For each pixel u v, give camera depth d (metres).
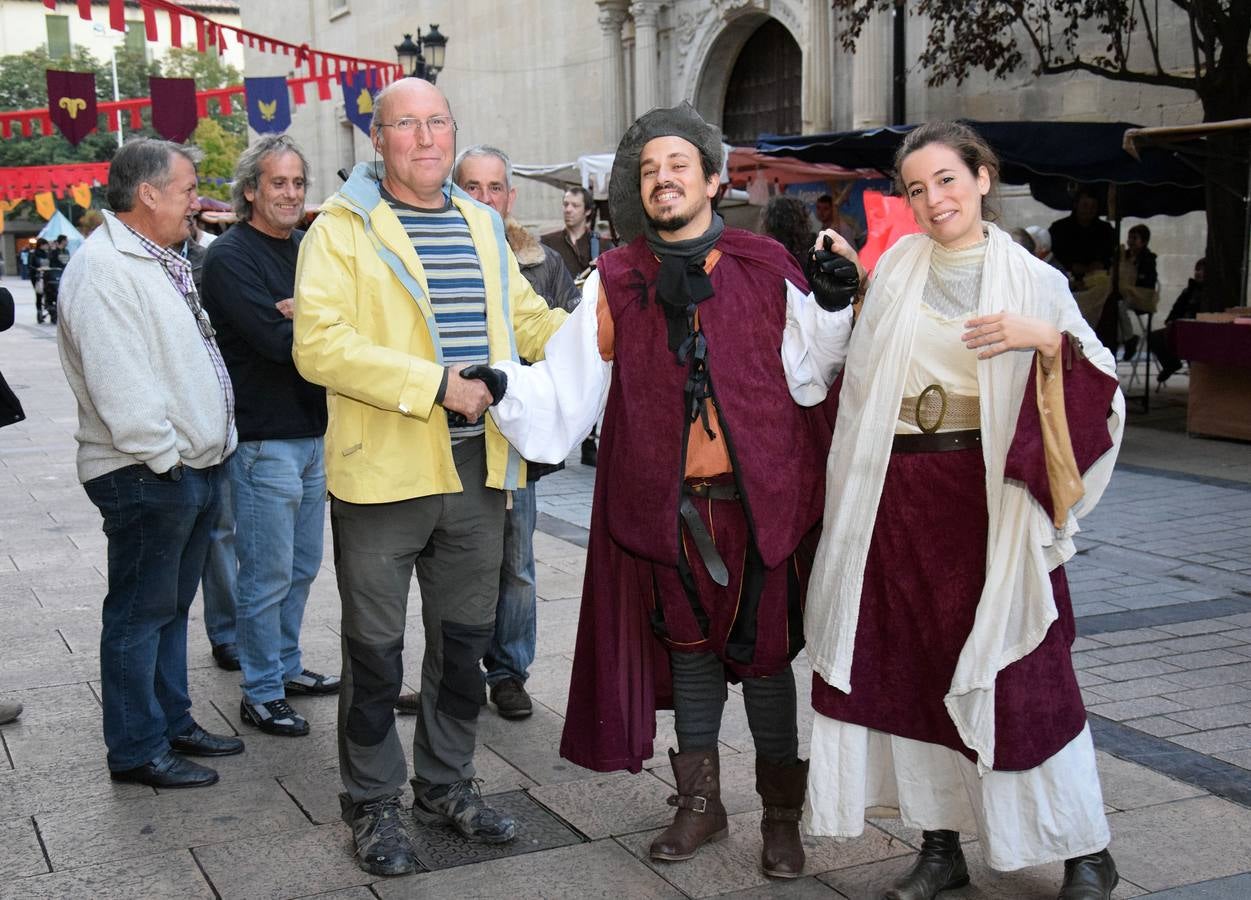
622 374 2.95
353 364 2.87
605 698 3.07
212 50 63.47
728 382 2.87
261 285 3.89
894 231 2.94
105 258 3.35
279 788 3.58
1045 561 2.67
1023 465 2.57
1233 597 5.58
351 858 3.13
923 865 2.92
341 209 3.05
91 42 63.81
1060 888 2.94
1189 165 10.48
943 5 12.09
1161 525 7.00
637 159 2.95
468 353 3.15
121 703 3.53
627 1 19.98
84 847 3.19
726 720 4.09
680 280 2.86
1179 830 3.24
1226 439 9.75
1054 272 2.70
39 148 57.06
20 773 3.67
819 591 2.88
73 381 3.47
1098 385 2.63
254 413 3.96
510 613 4.07
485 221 3.27
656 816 3.39
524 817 3.38
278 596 4.03
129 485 3.43
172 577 3.55
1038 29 12.89
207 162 49.81
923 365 2.76
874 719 2.85
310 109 33.97
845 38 13.46
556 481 8.72
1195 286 12.05
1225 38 10.77
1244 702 4.20
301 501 4.21
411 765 3.78
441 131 3.08
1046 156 10.41
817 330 2.90
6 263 65.75
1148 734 3.91
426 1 27.06
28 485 8.59
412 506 3.07
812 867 3.10
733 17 17.78
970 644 2.64
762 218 5.33
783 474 2.91
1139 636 5.00
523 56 23.59
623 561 3.08
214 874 3.04
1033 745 2.65
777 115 18.03
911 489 2.77
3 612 5.37
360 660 3.10
